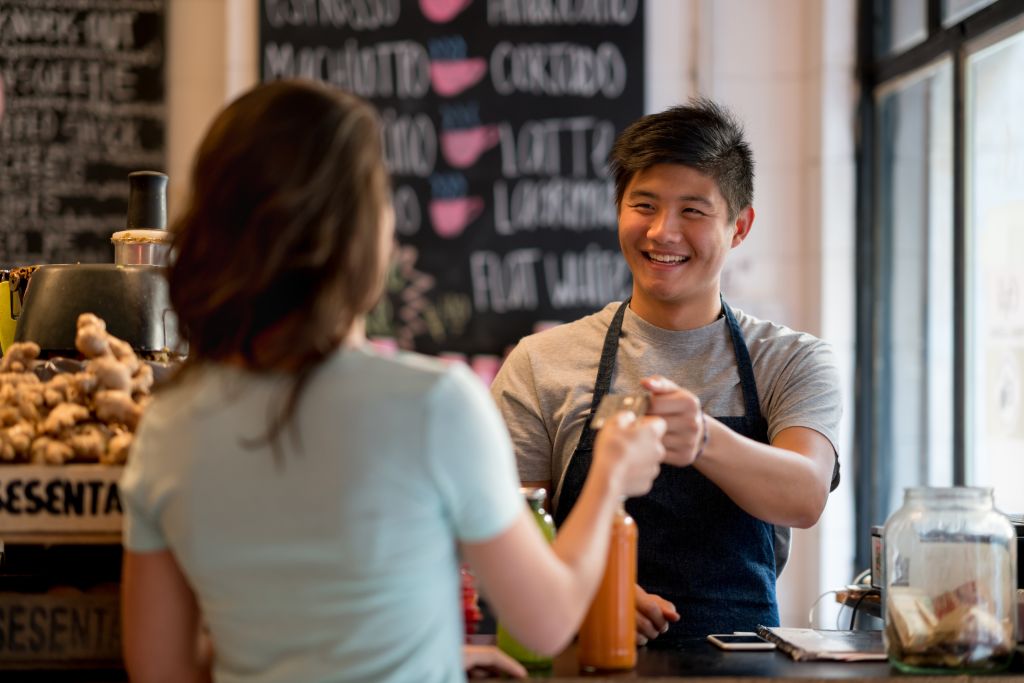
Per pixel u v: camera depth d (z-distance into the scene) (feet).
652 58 14.01
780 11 14.01
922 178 12.73
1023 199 10.66
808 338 6.81
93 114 13.33
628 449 4.26
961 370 11.64
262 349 3.71
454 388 3.71
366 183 3.74
